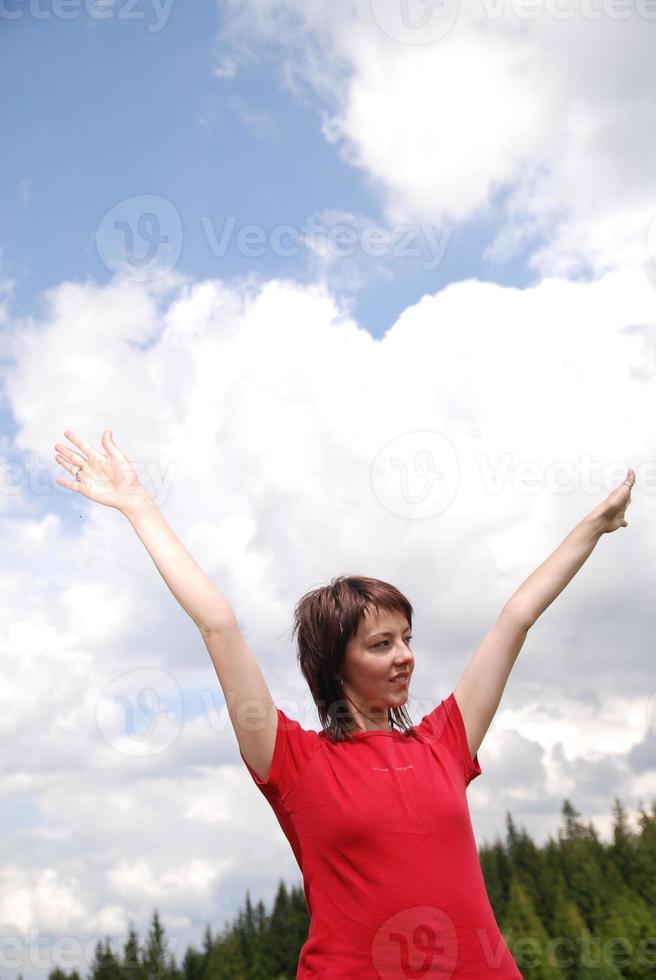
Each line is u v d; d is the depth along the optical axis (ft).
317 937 5.66
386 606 6.51
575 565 6.98
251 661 6.09
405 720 6.95
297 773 6.04
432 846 5.72
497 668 6.74
